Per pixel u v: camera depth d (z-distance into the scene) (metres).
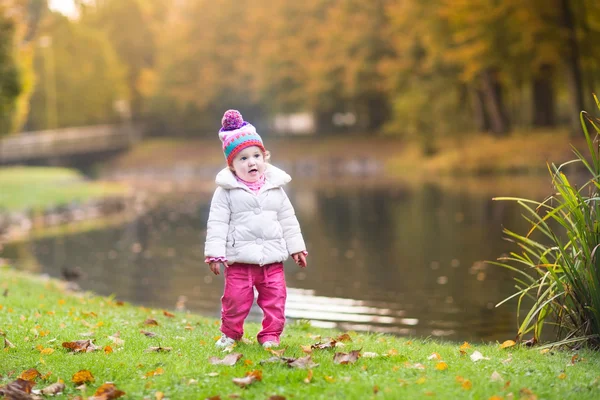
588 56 33.44
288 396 3.89
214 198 5.12
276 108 60.62
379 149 51.03
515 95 45.88
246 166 5.11
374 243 16.05
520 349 5.24
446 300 9.81
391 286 11.02
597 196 5.32
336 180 40.53
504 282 10.80
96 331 5.93
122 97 68.44
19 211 25.58
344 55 52.91
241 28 63.44
